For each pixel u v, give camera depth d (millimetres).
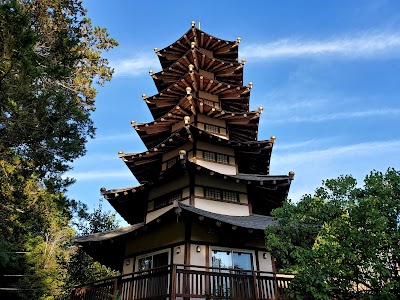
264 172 19469
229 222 12383
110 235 14969
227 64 20156
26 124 11320
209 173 14562
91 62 18094
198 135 15914
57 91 13398
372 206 8352
